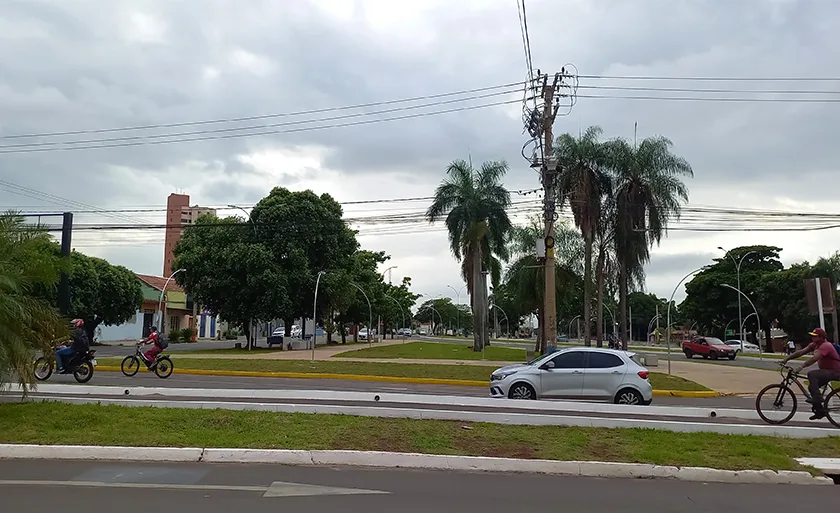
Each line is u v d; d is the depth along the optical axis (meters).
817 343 12.26
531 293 41.62
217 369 27.09
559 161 34.91
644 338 125.75
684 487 8.30
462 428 10.77
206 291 47.41
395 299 95.38
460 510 6.84
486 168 44.75
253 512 6.52
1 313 11.37
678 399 21.44
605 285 41.09
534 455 9.37
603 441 10.18
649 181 35.31
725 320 79.00
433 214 44.88
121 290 58.12
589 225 35.50
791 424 12.51
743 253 78.31
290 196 49.34
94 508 6.54
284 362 30.69
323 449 9.30
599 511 6.99
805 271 65.62
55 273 12.73
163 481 7.79
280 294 46.06
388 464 9.04
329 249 50.66
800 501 7.65
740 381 27.22
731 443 10.25
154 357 23.00
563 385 16.23
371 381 25.42
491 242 44.81
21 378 11.74
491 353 43.53
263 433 10.02
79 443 9.28
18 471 8.20
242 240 47.69
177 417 10.77
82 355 19.67
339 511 6.64
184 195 70.81
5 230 12.12
